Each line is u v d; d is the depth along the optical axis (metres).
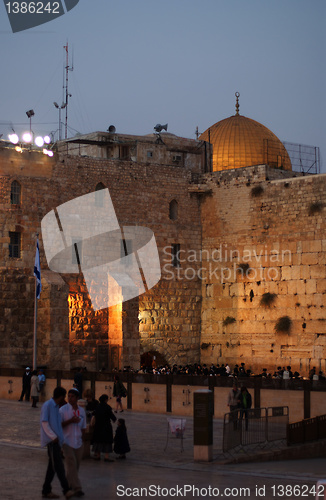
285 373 47.22
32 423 31.88
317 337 52.94
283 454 27.23
